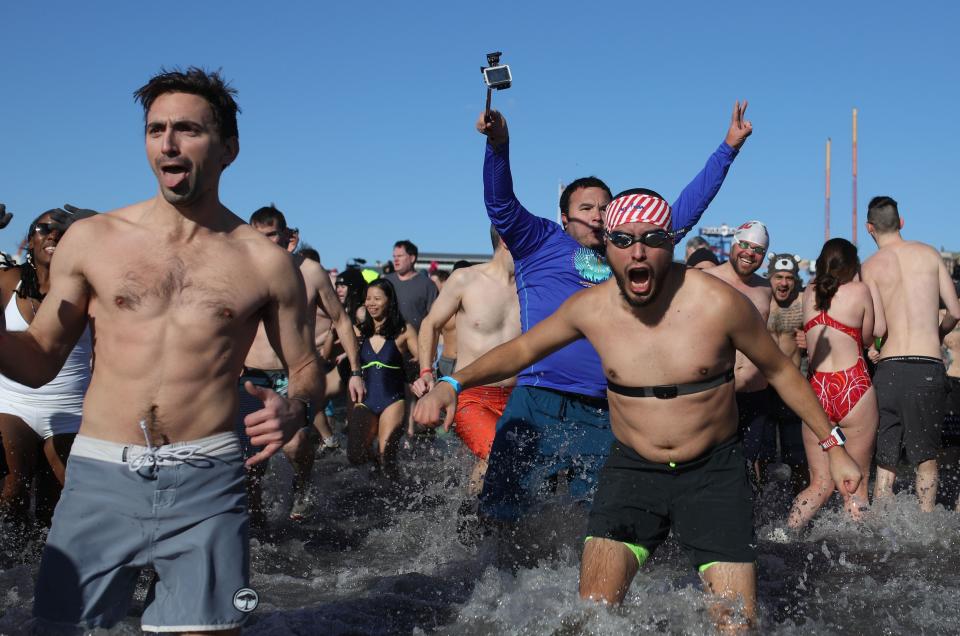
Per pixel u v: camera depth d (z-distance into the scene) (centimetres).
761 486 793
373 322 855
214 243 315
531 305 536
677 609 387
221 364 311
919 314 725
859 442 654
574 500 520
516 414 524
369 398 848
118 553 303
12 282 549
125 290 302
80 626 302
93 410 307
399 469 901
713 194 577
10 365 302
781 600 464
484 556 527
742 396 754
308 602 469
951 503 756
